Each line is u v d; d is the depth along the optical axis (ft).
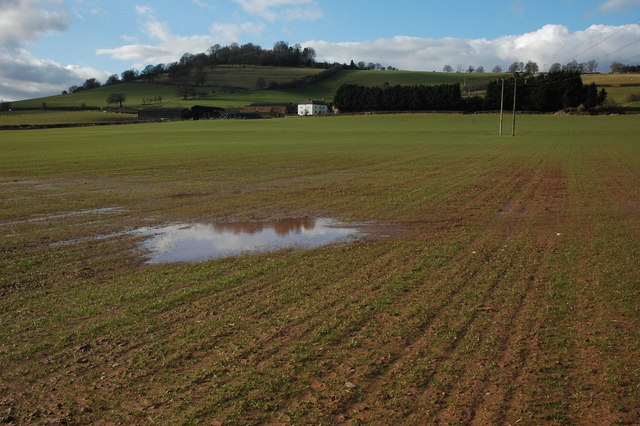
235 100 587.68
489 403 18.57
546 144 173.17
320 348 22.94
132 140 213.25
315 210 59.26
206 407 18.60
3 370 21.76
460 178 86.79
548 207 58.90
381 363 21.52
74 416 18.33
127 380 20.66
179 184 83.30
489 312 26.78
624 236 43.73
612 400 18.71
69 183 86.17
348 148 160.86
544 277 32.53
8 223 53.62
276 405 18.69
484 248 40.40
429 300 28.66
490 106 432.25
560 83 400.88
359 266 35.94
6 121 447.42
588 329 24.50
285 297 29.66
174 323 26.20
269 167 107.65
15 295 31.07
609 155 129.18
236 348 23.15
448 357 21.91
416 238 44.42
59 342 24.26
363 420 17.71
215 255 40.14
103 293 31.17
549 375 20.38
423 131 277.03
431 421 17.60
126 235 47.70
